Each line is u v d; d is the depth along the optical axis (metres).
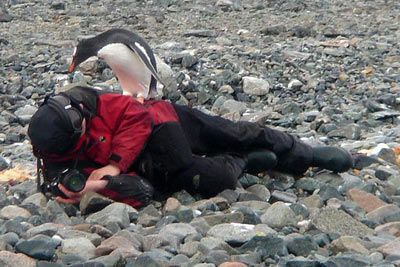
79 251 19.78
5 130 34.53
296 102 38.34
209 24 59.00
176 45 49.31
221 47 48.56
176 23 59.38
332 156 25.53
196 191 23.81
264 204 23.47
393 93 39.41
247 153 24.77
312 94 39.69
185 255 19.67
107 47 26.42
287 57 45.03
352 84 41.22
